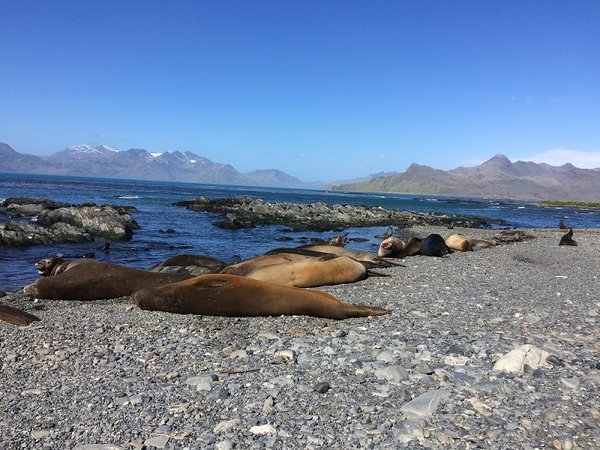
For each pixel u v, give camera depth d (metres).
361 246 23.25
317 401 4.86
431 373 5.55
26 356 6.43
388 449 3.95
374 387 5.19
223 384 5.36
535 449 3.90
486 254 19.22
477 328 7.64
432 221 44.44
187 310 8.83
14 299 10.43
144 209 40.81
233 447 4.00
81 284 10.55
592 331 7.55
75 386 5.39
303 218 38.41
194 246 20.88
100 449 3.96
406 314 8.64
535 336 7.13
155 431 4.29
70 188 75.69
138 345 6.88
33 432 4.32
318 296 8.55
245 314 8.60
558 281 12.51
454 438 4.07
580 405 4.70
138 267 15.22
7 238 18.48
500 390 5.02
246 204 48.72
